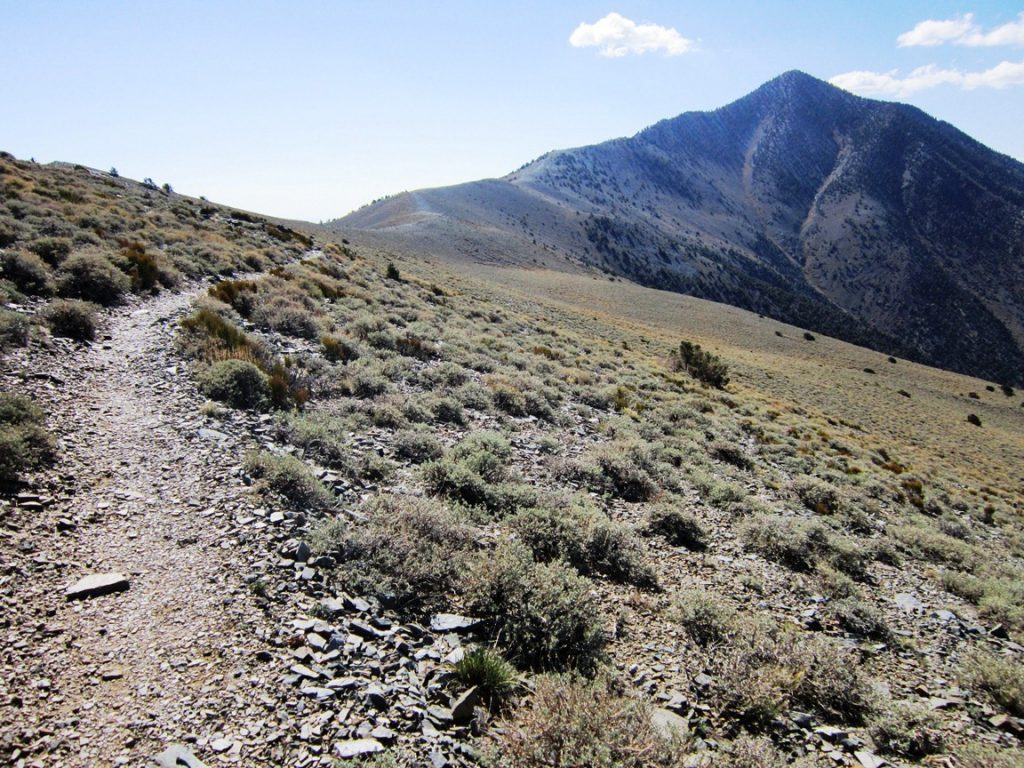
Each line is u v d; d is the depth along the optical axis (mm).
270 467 8844
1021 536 22344
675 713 5871
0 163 29875
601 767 4441
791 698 6637
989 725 7062
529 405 18531
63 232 20781
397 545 7523
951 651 9188
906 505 21188
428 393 16531
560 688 5160
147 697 4574
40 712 4262
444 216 197125
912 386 96250
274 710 4641
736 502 14289
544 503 10555
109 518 7078
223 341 14734
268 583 6293
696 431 21547
